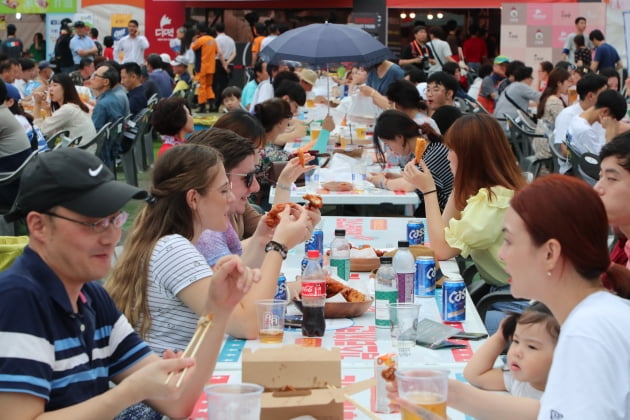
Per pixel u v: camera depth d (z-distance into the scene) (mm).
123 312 2734
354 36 9039
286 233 2973
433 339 2826
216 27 17969
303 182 6207
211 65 17594
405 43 18875
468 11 18828
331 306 3137
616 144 3002
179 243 2746
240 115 4387
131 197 1982
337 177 6129
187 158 2832
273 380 2109
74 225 1954
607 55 14305
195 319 2730
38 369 1915
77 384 2039
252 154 3568
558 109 10102
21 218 2012
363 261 3873
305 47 8953
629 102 9695
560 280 1880
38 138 8148
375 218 5152
